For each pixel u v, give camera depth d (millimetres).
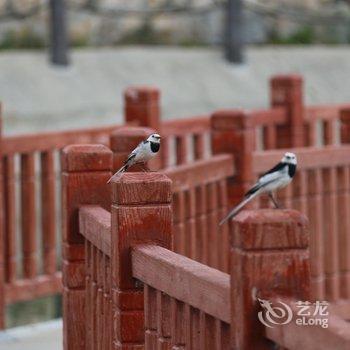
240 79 25594
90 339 7848
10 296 12422
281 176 7441
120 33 26078
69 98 22844
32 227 12664
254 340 4734
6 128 21578
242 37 25891
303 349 4449
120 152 9141
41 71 23203
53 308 15336
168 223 6574
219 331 5262
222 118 11227
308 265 4695
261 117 15484
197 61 25594
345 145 12656
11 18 23906
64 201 8094
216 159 10727
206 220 10578
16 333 11695
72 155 8023
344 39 28812
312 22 27859
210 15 26812
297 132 16047
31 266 12680
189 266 5699
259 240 4672
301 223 4688
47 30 24719
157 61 25141
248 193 7590
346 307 12055
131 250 6516
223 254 10984
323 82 26812
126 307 6594
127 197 6500
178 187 9750
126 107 13711
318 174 11852
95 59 24344
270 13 27344
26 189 12570
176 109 24047
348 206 12172
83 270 8078
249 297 4684
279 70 26453
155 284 6129
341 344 4184
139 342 6613
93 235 7520
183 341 5840
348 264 12141
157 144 7703
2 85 22453
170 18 26750
